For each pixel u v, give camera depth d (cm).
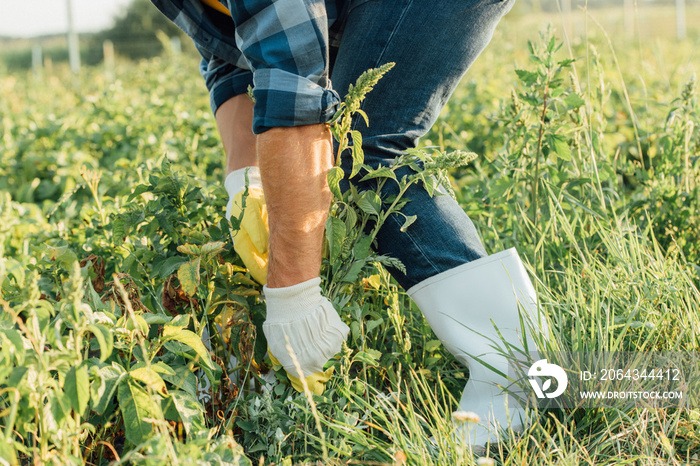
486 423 145
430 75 152
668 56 637
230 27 172
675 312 168
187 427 118
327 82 136
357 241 155
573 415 148
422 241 150
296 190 130
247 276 155
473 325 150
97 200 205
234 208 157
